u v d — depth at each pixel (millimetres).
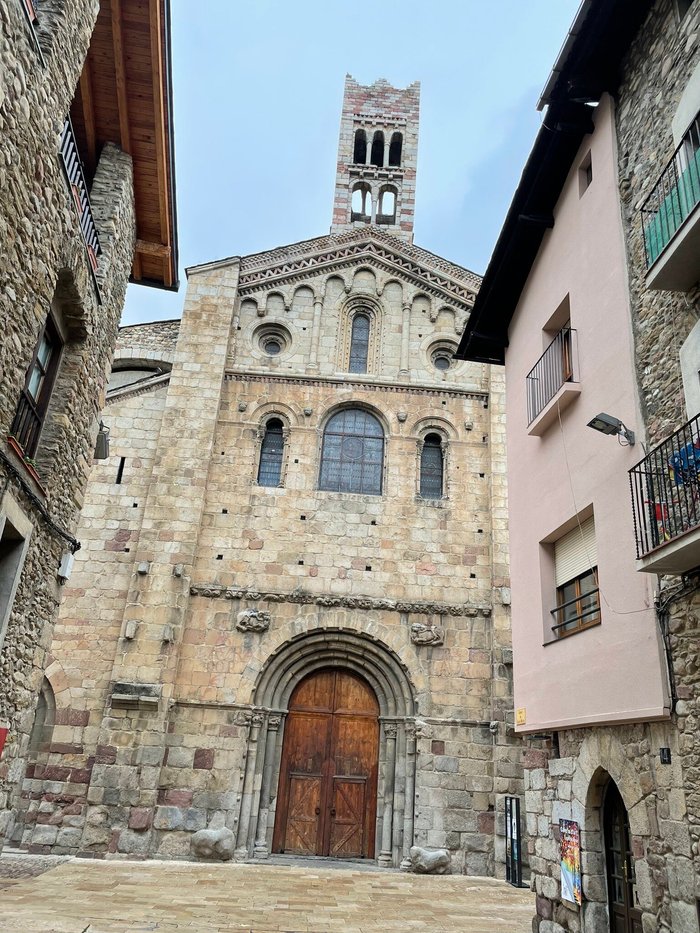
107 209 13086
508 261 14859
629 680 9219
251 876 16469
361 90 32250
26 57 8008
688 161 8836
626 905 9547
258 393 23484
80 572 21125
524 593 13398
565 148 12984
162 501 21406
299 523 21953
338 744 20500
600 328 11234
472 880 17891
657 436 9375
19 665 10148
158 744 18859
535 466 13398
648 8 10859
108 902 12625
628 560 9594
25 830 18562
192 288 24375
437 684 20516
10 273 8203
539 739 12680
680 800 8062
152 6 11227
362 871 18141
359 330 25344
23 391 10031
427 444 23812
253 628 20484
